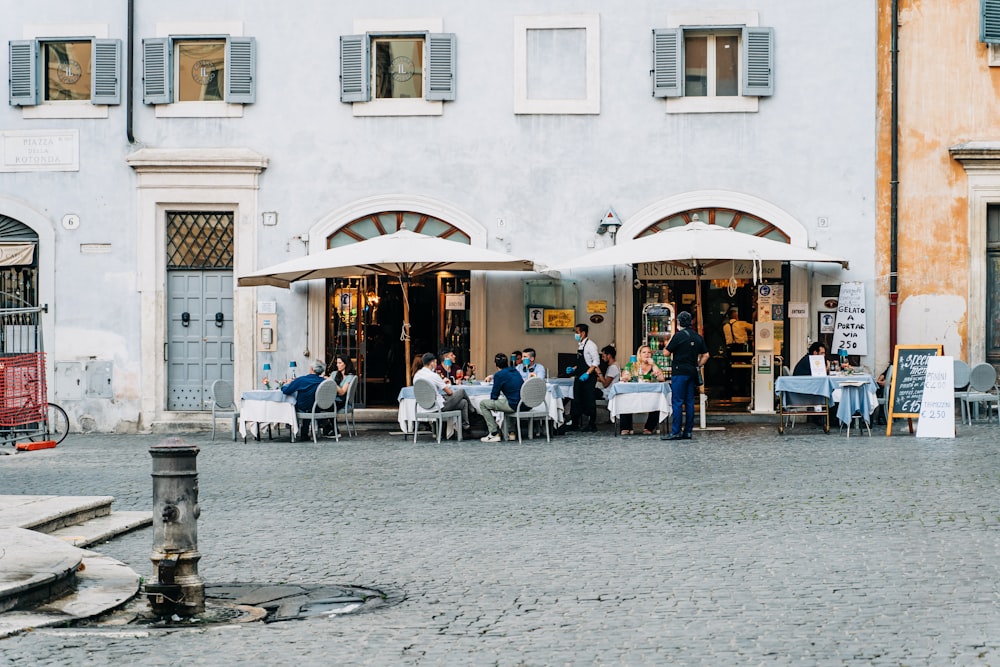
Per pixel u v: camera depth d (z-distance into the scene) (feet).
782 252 59.11
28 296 69.36
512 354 67.15
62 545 30.71
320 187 67.62
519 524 35.88
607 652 22.07
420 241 60.18
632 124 66.39
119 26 68.54
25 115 68.74
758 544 32.19
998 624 23.63
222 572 30.14
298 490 42.98
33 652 22.56
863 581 27.71
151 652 22.53
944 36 65.57
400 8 67.26
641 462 49.14
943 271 65.67
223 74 68.59
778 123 65.87
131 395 68.23
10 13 68.90
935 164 65.67
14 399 59.62
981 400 62.80
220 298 68.74
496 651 22.26
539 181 66.80
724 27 65.87
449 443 57.77
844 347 65.46
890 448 52.31
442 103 67.05
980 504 37.58
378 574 29.60
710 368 72.13
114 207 68.23
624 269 66.49
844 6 65.62
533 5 66.59
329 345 68.64
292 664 21.54
